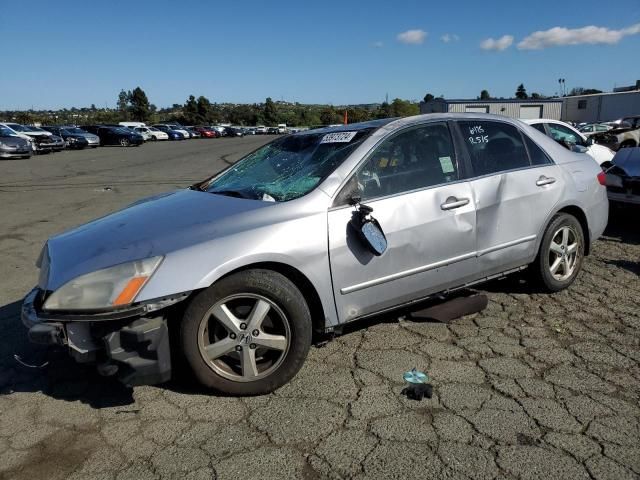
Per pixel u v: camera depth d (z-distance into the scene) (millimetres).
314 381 3242
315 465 2496
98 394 3203
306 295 3287
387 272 3412
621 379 3166
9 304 4758
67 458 2619
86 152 28609
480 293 4500
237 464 2523
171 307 2998
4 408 3084
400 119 3820
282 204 3201
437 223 3590
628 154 6930
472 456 2518
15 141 22828
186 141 45594
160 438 2746
